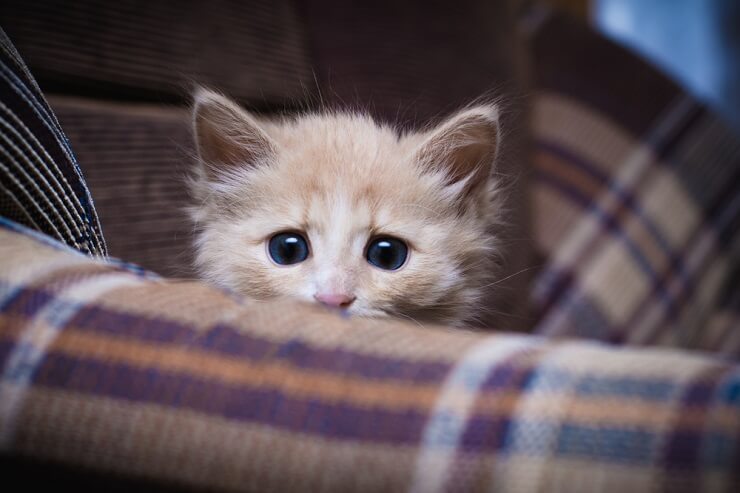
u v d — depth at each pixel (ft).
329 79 1.44
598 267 1.74
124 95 1.28
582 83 1.89
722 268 1.89
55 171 0.86
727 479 0.47
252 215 1.09
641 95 1.95
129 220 1.20
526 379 0.54
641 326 1.76
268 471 0.55
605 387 0.52
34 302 0.64
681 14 2.83
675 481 0.48
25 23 1.19
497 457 0.52
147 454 0.57
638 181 1.85
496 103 1.22
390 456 0.53
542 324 1.66
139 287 0.69
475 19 1.59
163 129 1.27
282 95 1.41
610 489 0.49
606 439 0.50
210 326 0.62
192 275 1.14
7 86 0.84
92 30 1.24
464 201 1.15
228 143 1.12
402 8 1.52
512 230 1.39
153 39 1.29
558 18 1.94
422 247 1.09
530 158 1.58
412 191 1.09
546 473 0.51
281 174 1.10
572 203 1.77
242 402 0.57
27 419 0.59
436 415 0.54
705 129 1.97
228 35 1.37
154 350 0.60
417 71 1.49
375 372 0.57
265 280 1.06
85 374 0.60
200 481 0.56
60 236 0.85
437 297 1.09
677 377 0.51
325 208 1.06
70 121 1.20
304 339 0.60
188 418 0.57
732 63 2.78
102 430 0.58
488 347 0.59
